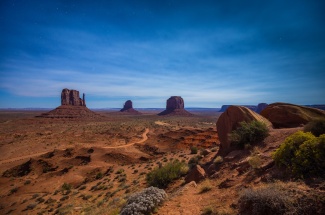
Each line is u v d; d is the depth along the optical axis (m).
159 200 8.27
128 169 36.47
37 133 105.00
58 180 36.91
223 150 17.72
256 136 14.19
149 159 47.50
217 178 10.97
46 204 26.05
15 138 94.50
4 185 39.62
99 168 39.69
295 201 5.07
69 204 22.95
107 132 102.88
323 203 4.65
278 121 18.20
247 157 11.78
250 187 7.51
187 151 43.34
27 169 46.78
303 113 17.45
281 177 7.23
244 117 16.88
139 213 7.27
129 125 139.62
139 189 18.27
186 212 7.20
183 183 13.89
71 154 54.28
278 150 8.20
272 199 5.24
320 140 6.62
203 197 8.47
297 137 7.81
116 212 9.27
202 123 159.75
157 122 169.75
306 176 6.43
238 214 5.87
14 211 25.75
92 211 14.69
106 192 24.59
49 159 50.00
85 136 93.62
